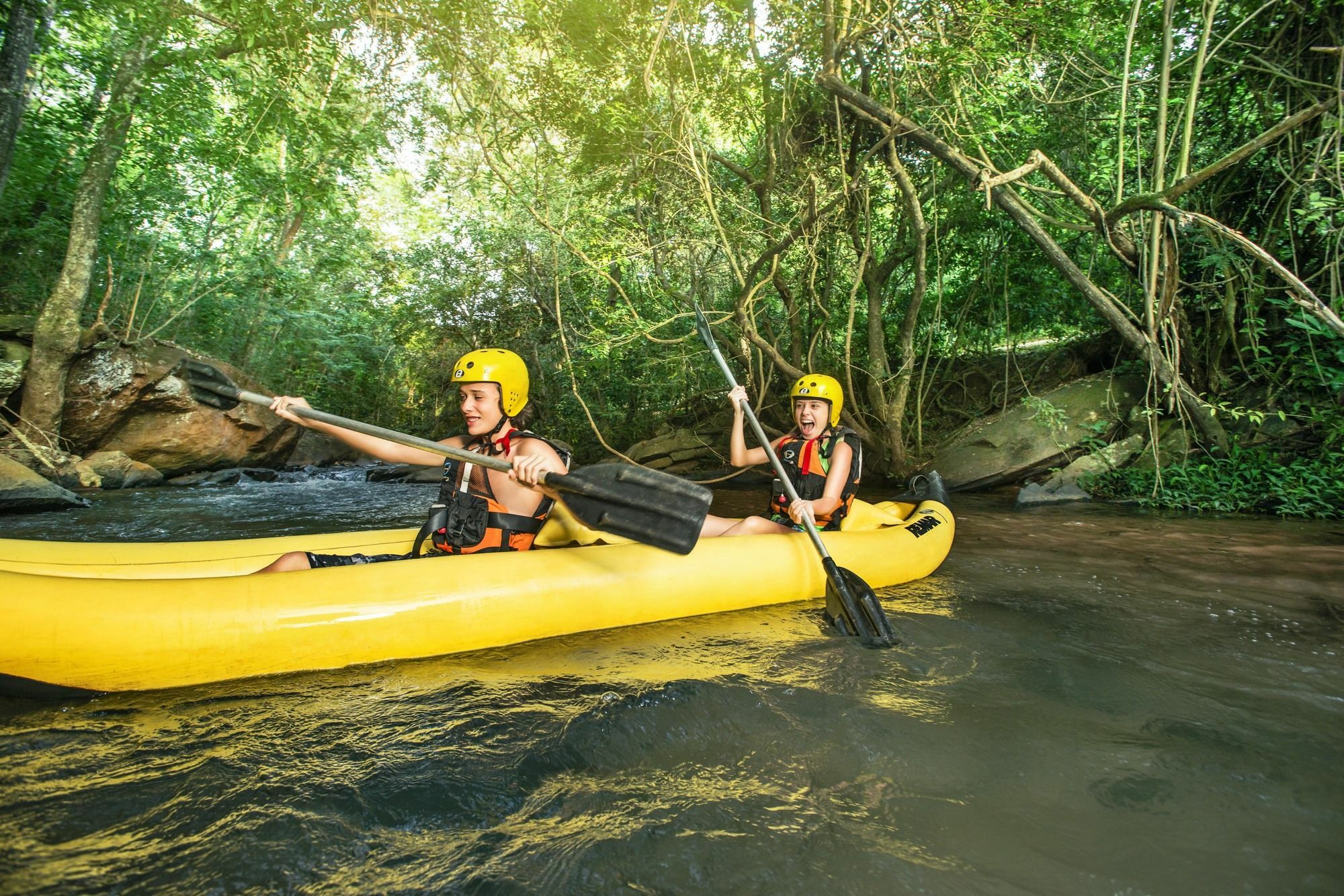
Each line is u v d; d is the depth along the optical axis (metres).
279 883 1.20
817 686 2.11
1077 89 6.57
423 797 1.49
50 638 1.90
